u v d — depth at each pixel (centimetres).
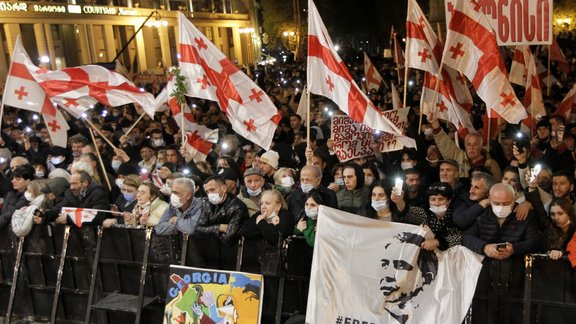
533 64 905
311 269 515
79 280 628
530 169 650
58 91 791
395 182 531
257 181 653
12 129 1434
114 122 1556
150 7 4709
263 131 754
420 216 539
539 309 465
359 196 666
